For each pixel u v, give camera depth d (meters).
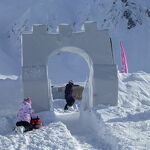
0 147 7.82
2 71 74.69
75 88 19.27
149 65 72.25
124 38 78.88
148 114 10.94
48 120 12.20
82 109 13.81
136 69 71.19
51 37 13.95
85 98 14.26
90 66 14.43
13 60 82.69
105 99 13.41
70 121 12.30
